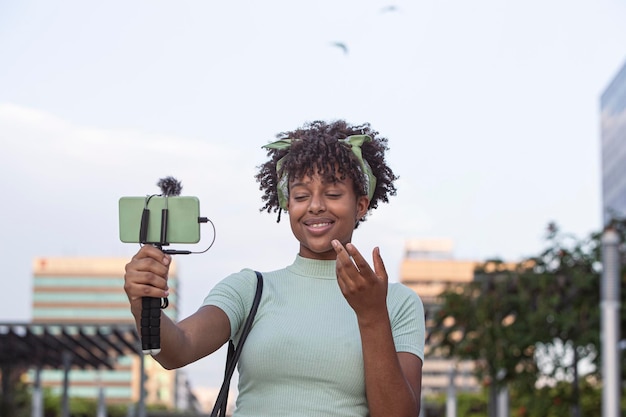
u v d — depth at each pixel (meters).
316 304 3.45
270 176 3.72
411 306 3.50
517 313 16.84
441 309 17.39
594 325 16.17
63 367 26.38
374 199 3.70
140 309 3.07
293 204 3.48
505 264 17.06
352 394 3.33
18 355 25.11
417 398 3.35
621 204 85.69
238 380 3.47
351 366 3.32
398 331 3.46
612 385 11.48
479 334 16.88
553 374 16.92
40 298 199.25
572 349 16.77
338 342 3.33
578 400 16.92
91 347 24.58
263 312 3.44
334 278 3.51
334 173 3.42
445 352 17.78
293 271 3.54
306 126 3.65
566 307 16.55
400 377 3.17
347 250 3.05
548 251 16.50
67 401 24.61
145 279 3.04
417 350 3.44
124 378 161.88
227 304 3.41
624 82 84.94
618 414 11.41
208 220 3.16
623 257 15.84
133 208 3.16
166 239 3.14
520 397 18.02
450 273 150.50
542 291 16.31
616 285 11.64
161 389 163.38
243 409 3.38
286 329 3.37
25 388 41.34
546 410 17.03
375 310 3.11
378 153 3.63
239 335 3.47
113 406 64.75
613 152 89.56
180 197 3.15
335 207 3.44
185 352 3.22
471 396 50.00
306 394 3.32
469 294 17.34
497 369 16.91
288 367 3.32
